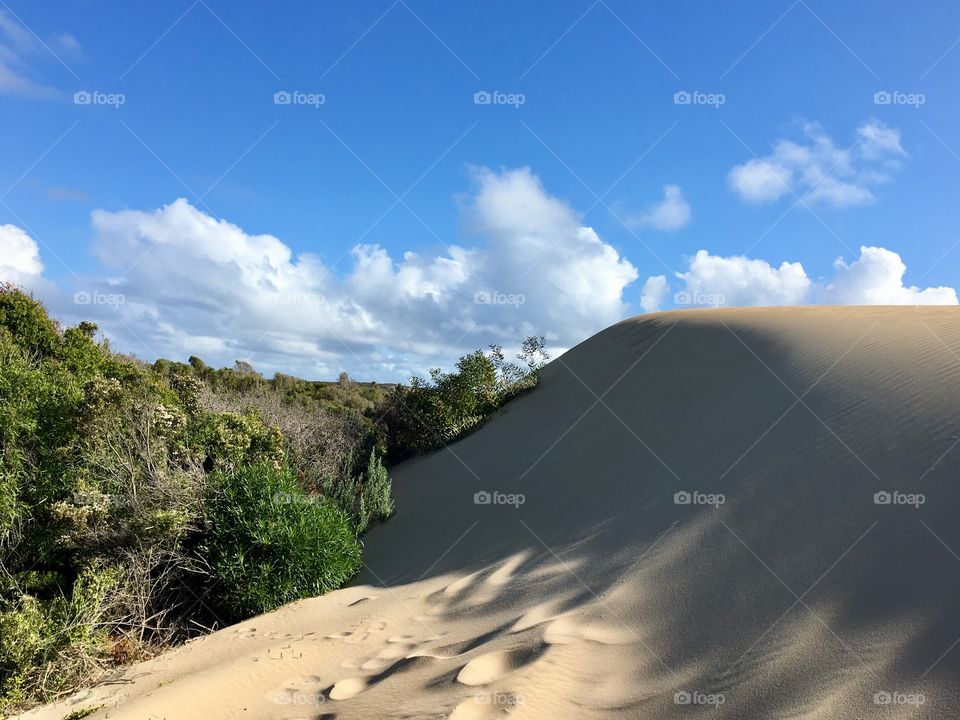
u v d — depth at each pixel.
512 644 4.75
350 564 8.31
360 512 10.85
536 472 10.84
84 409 8.59
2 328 13.10
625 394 13.07
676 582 5.07
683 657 4.17
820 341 9.80
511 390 17.95
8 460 8.38
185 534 7.44
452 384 17.72
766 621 4.23
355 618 6.46
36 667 5.55
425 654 5.02
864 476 5.36
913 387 6.52
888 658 3.54
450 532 9.23
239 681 5.00
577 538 6.94
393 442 17.92
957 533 4.26
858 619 3.94
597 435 11.34
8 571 7.13
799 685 3.57
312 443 14.60
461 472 13.03
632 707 3.78
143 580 6.88
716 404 9.38
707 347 12.97
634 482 8.02
